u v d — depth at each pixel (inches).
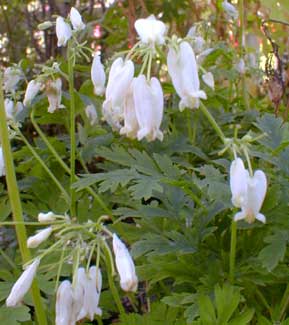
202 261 7.9
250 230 8.1
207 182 7.2
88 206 9.5
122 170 7.9
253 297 7.9
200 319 6.8
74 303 6.1
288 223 7.6
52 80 9.5
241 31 13.2
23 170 10.7
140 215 8.1
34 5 19.8
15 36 19.3
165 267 7.7
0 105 6.3
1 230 10.9
